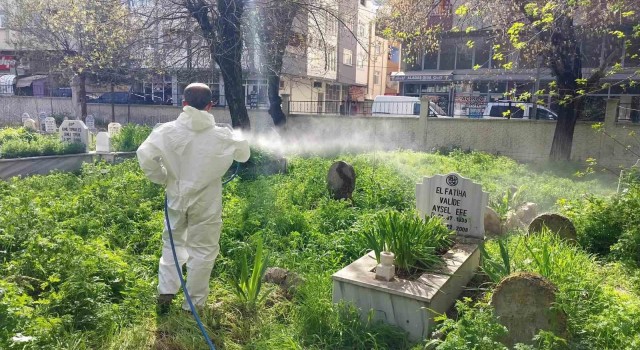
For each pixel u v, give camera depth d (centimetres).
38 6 2703
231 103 1428
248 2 1395
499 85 2884
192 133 424
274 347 400
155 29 1446
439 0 1625
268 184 1023
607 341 377
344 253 621
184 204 429
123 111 3116
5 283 402
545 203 930
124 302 452
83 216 686
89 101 3616
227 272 549
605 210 704
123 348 391
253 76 1773
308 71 3272
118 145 1611
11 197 722
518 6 1309
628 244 622
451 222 632
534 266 478
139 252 624
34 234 554
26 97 3453
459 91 3016
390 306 438
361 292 452
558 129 1739
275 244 646
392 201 908
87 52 2428
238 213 736
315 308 432
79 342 384
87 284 442
